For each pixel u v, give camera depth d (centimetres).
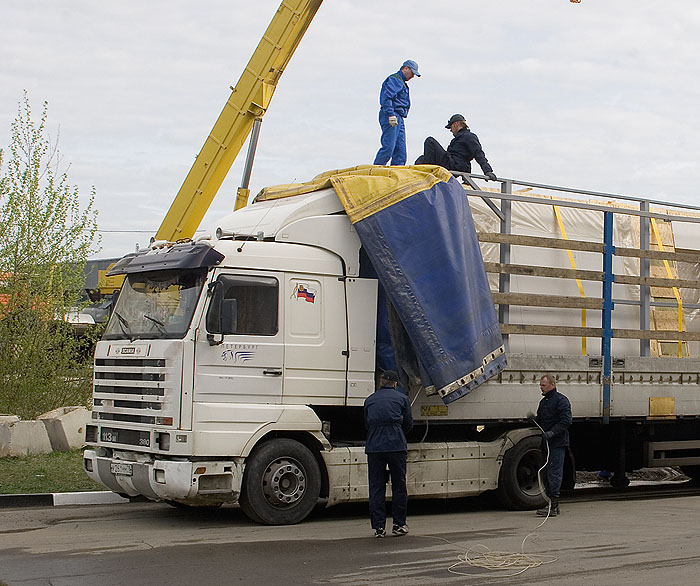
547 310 1252
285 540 950
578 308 1270
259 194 1251
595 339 1292
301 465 1057
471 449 1174
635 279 1320
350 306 1101
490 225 1223
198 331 1012
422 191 1113
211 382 1012
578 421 1263
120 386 1081
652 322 1352
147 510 1168
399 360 1109
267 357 1043
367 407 986
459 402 1154
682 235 1418
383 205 1096
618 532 1012
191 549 896
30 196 1642
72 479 1291
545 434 1151
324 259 1092
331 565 826
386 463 980
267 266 1055
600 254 1319
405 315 1087
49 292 1659
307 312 1073
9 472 1318
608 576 786
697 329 1407
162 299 1062
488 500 1275
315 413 1077
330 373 1080
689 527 1051
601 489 1509
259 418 1029
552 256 1272
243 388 1028
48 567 807
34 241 1639
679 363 1348
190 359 1006
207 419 1005
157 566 815
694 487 1555
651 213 1367
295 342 1062
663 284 1341
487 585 754
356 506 1227
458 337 1109
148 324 1066
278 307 1056
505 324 1198
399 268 1089
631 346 1333
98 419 1122
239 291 1038
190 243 1068
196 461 1002
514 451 1201
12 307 1644
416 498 1134
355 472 1088
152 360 1030
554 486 1150
